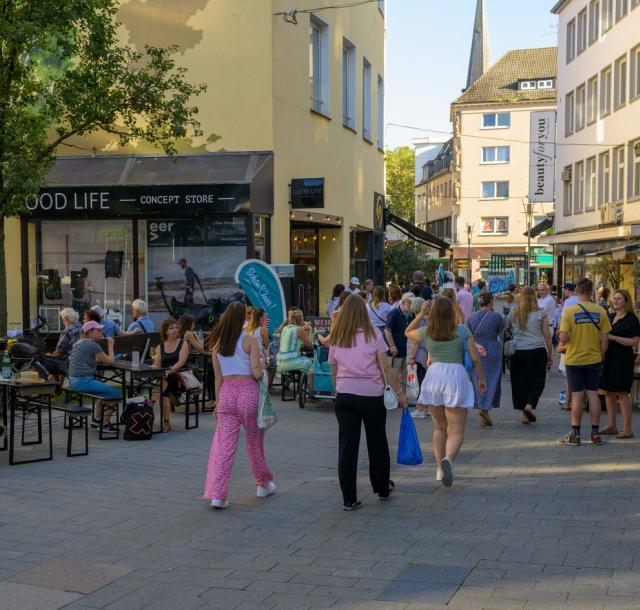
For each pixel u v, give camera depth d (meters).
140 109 13.87
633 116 29.25
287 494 7.64
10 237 18.06
